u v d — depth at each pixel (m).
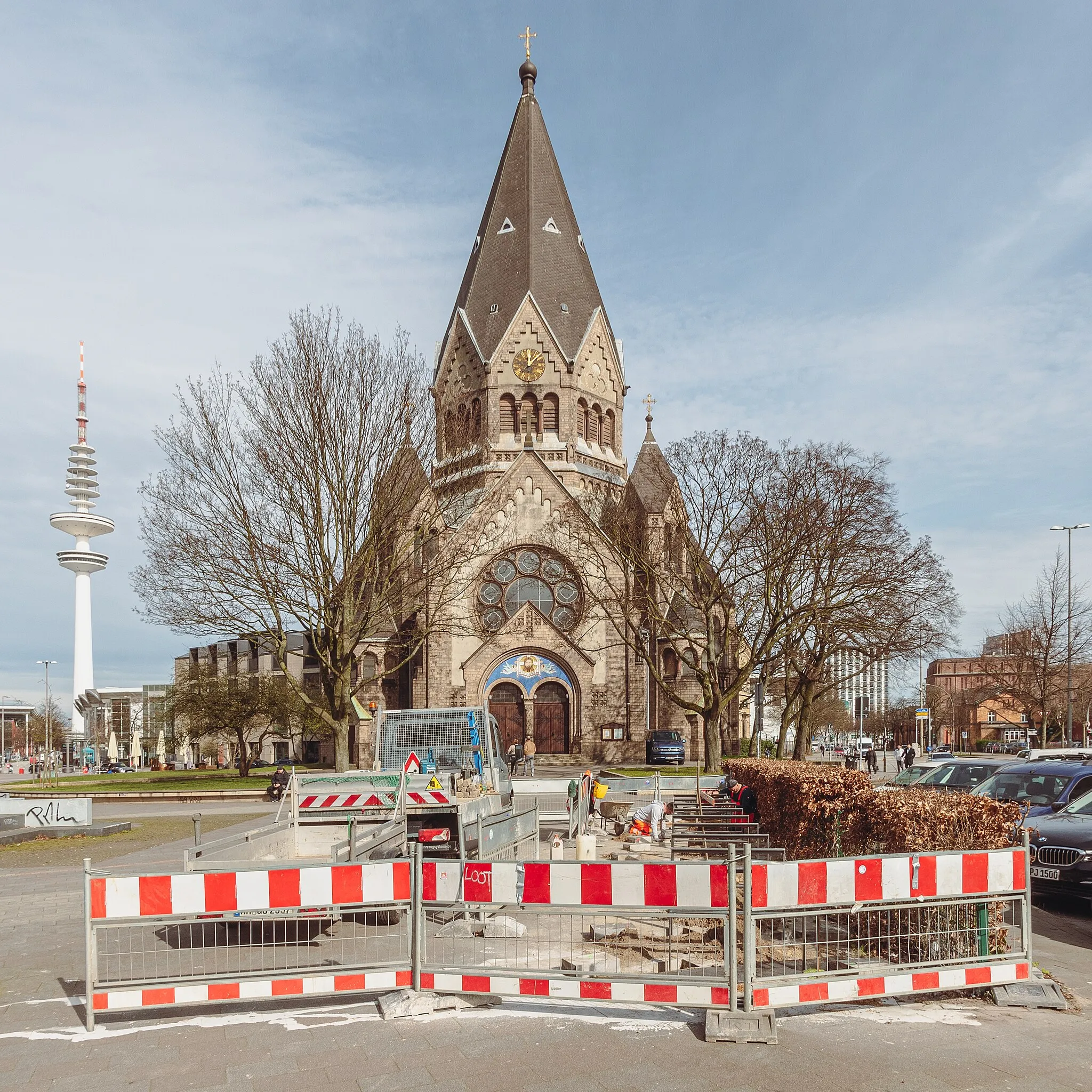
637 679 50.72
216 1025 7.63
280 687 57.72
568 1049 6.96
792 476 38.59
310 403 30.31
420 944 7.95
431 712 17.62
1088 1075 6.43
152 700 90.69
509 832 14.51
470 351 60.94
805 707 44.91
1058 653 52.94
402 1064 6.68
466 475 55.34
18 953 10.51
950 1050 6.91
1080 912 13.26
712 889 7.41
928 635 42.81
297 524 30.77
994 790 17.83
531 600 52.38
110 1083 6.41
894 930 9.12
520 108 65.94
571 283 61.91
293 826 13.78
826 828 11.68
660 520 50.34
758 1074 6.44
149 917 7.64
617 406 63.47
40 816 23.05
